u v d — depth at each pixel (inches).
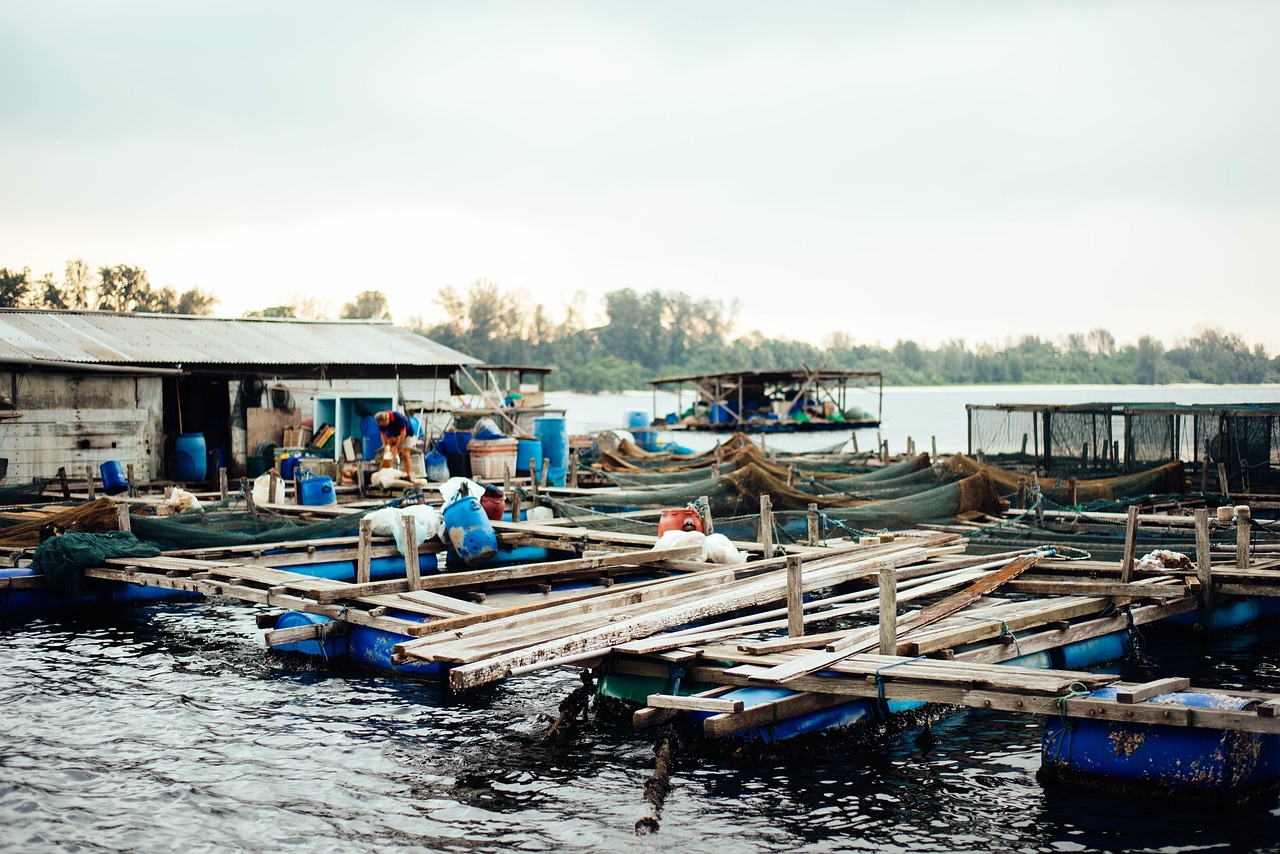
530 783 389.1
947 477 1025.5
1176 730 352.8
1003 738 432.5
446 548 727.7
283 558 674.2
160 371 1154.7
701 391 3265.3
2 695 496.7
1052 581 575.8
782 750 404.8
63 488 995.3
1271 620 633.6
